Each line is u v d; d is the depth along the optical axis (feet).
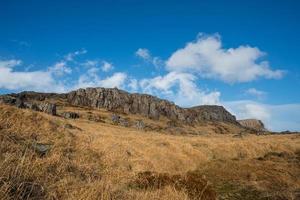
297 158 111.65
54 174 28.14
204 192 44.57
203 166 85.20
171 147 103.71
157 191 35.47
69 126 98.27
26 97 638.53
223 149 118.62
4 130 36.19
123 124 407.03
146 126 453.58
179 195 37.42
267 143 138.00
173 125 651.25
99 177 33.14
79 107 638.94
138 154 81.10
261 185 63.98
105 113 574.56
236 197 56.85
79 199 24.18
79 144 45.96
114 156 50.88
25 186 23.02
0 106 48.14
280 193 60.39
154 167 70.44
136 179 39.68
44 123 51.34
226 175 71.15
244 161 86.89
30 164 26.45
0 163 23.93
